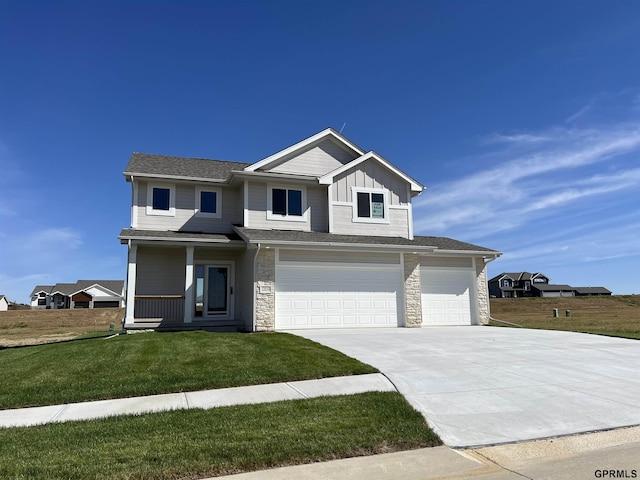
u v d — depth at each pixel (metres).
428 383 7.59
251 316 14.81
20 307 74.06
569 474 4.26
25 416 6.14
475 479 4.14
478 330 15.95
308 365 8.66
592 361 9.69
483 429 5.60
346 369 8.38
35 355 10.45
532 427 5.68
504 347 11.34
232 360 9.08
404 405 6.39
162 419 5.79
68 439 5.07
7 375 8.32
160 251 16.92
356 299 16.14
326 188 18.23
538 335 14.28
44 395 6.98
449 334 14.19
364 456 4.76
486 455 4.81
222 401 6.70
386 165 18.73
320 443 4.93
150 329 15.10
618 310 47.81
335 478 4.16
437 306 18.62
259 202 17.39
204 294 17.00
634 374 8.52
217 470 4.28
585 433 5.52
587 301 57.72
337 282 15.96
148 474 4.13
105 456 4.53
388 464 4.52
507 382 7.75
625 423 5.86
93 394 6.98
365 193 18.47
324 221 18.14
